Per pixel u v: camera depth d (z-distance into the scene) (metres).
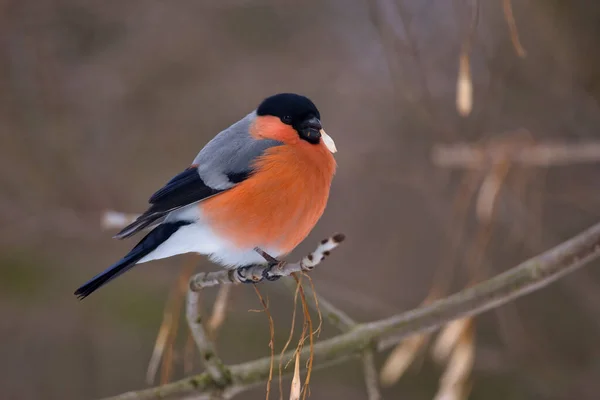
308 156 6.92
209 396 6.53
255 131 7.15
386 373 6.87
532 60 11.09
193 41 12.93
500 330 11.51
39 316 12.33
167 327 6.90
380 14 11.38
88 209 12.36
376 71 13.16
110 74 12.77
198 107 12.92
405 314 6.67
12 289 12.16
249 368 6.61
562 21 10.61
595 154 8.54
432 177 12.27
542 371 11.04
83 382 12.52
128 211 12.41
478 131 11.44
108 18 12.71
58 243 12.67
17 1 12.54
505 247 11.44
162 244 6.84
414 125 12.54
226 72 12.98
